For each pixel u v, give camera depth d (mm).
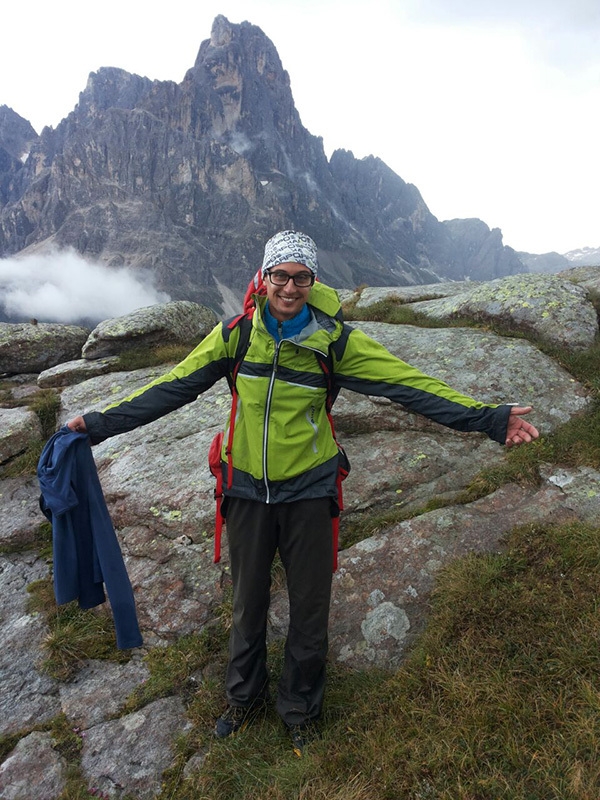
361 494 5508
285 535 3184
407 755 2988
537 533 4395
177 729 3588
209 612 4512
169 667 4055
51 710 3895
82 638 4430
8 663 4348
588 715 2934
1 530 6207
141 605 4699
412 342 8164
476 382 6871
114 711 3801
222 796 3051
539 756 2785
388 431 6539
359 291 13453
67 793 3221
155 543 5340
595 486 4949
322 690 3457
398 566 4473
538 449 5531
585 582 3822
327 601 3289
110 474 6449
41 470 3480
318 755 3113
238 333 3123
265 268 2930
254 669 3494
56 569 3561
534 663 3350
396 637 3973
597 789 2562
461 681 3320
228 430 3285
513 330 8203
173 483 5949
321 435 3201
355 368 3150
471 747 2918
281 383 3010
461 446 6066
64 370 10781
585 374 6883
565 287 8641
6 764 3463
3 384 12109
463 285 12406
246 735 3396
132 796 3205
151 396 3203
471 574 4141
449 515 4883
